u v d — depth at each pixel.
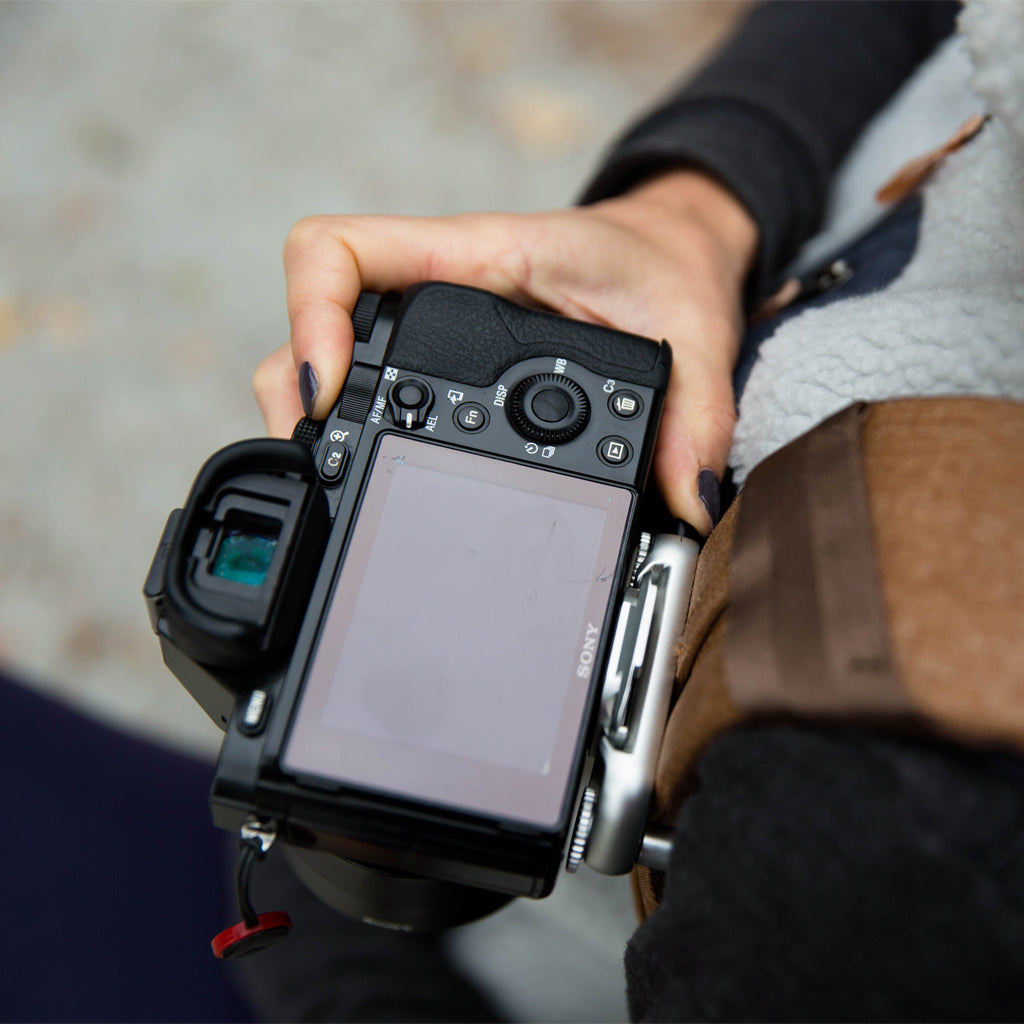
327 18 1.90
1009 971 0.31
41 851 0.83
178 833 0.87
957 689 0.33
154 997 0.79
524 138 1.80
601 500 0.58
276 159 1.77
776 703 0.38
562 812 0.52
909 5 0.92
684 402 0.65
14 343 1.61
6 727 0.89
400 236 0.69
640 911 0.59
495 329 0.62
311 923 0.81
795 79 0.84
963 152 0.55
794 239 0.83
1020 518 0.36
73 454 1.55
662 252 0.75
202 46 1.87
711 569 0.50
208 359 1.62
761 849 0.35
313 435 0.60
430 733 0.52
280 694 0.53
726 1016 0.36
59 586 1.47
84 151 1.76
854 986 0.33
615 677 0.53
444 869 0.54
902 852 0.32
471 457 0.59
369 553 0.56
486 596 0.55
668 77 1.87
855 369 0.51
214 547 0.53
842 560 0.38
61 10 1.89
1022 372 0.44
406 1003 0.78
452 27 1.90
